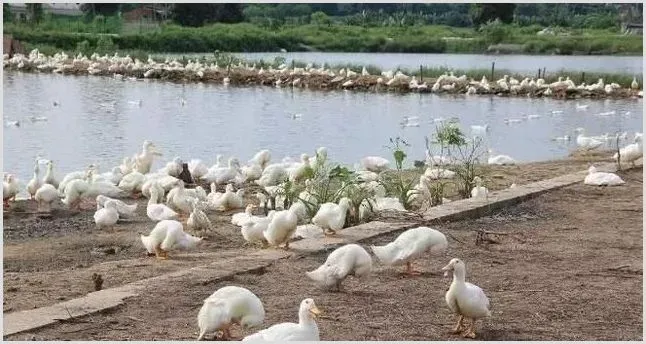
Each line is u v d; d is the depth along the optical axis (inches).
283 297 442.3
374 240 571.2
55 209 725.9
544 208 703.7
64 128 1375.5
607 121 1584.6
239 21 3690.9
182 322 401.1
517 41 3316.9
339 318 410.3
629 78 2156.7
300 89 2178.9
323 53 3380.9
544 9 3826.3
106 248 582.9
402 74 2199.8
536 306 436.1
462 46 3351.4
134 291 442.6
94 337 376.5
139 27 3390.7
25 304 432.1
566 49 3260.3
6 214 701.9
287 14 3969.0
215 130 1401.3
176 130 1392.7
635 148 925.8
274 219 528.7
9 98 1812.3
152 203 701.9
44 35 3051.2
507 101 1943.9
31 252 569.6
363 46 3368.6
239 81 2298.2
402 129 1444.4
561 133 1412.4
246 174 885.8
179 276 469.7
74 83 2214.6
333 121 1539.1
